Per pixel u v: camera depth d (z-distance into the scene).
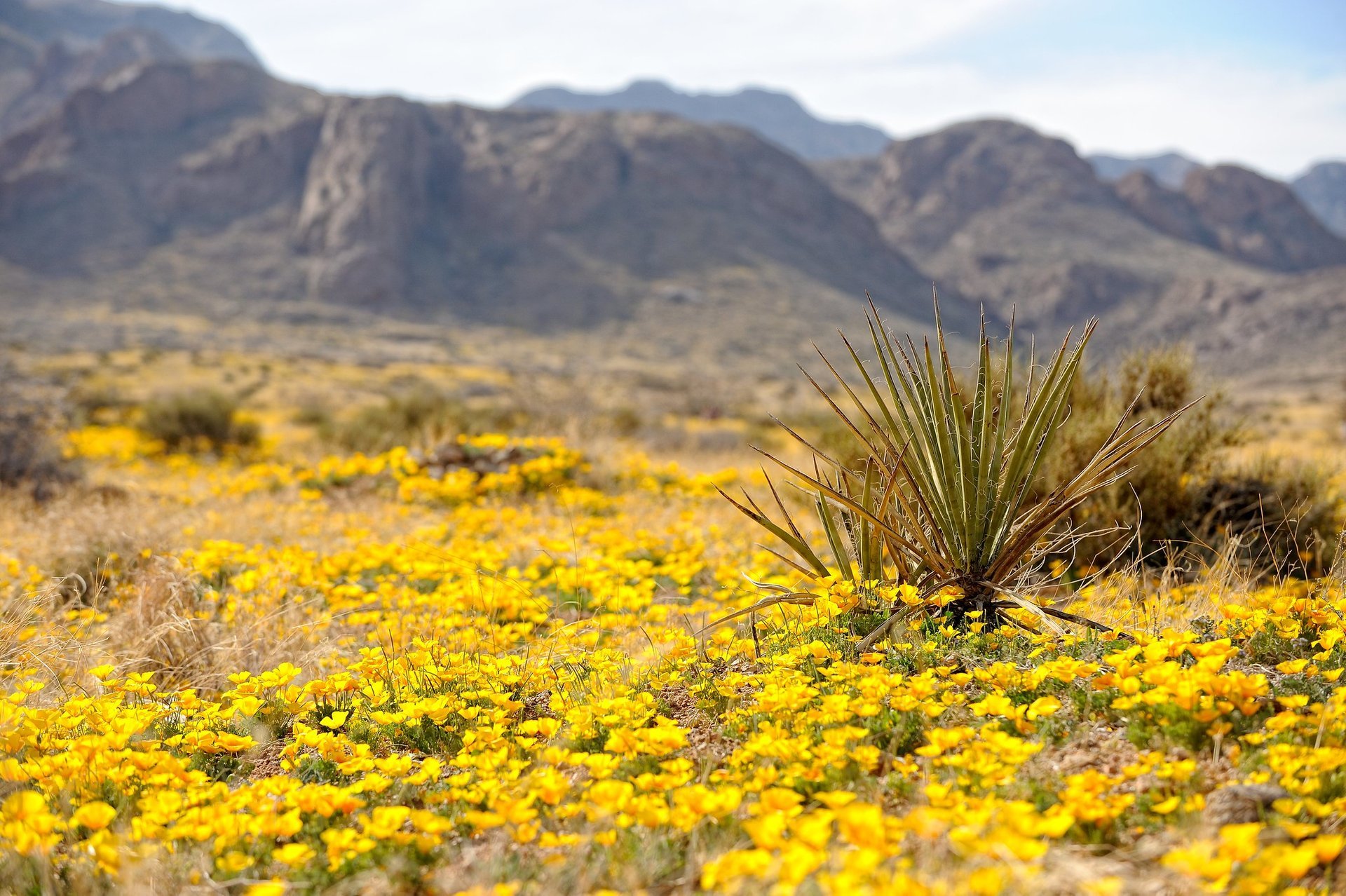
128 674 4.47
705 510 9.39
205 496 10.43
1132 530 5.95
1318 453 7.24
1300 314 175.00
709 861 2.31
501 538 8.11
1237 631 3.67
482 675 3.87
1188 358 7.32
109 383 47.00
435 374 74.88
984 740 2.63
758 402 39.88
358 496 10.76
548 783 2.49
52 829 2.67
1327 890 2.04
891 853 1.96
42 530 7.59
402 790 2.93
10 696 3.72
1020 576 4.27
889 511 4.21
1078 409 7.02
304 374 62.84
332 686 3.84
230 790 3.21
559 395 23.03
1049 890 2.08
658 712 3.56
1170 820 2.33
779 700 2.98
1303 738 2.64
